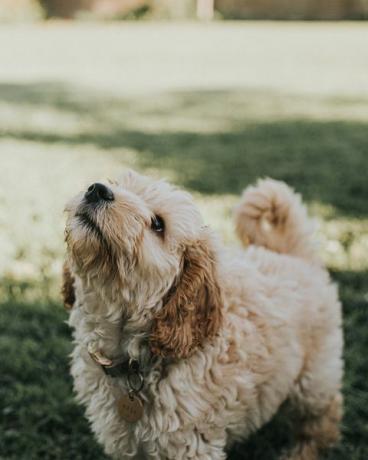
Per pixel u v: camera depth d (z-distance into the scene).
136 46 6.85
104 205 0.86
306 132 2.93
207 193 1.89
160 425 0.87
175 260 0.88
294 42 7.15
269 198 1.07
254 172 2.17
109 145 2.58
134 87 4.30
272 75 4.95
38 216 1.69
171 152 2.46
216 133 2.88
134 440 0.90
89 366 0.91
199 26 9.31
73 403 1.09
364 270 1.44
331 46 6.75
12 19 9.48
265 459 1.06
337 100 3.87
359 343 1.23
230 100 3.81
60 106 3.52
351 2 10.36
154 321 0.88
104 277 0.88
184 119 3.22
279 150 2.54
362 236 1.59
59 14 9.99
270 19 10.37
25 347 1.19
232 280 0.94
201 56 6.04
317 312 1.00
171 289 0.89
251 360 0.91
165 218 0.88
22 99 3.75
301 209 1.09
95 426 0.92
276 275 1.00
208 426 0.89
